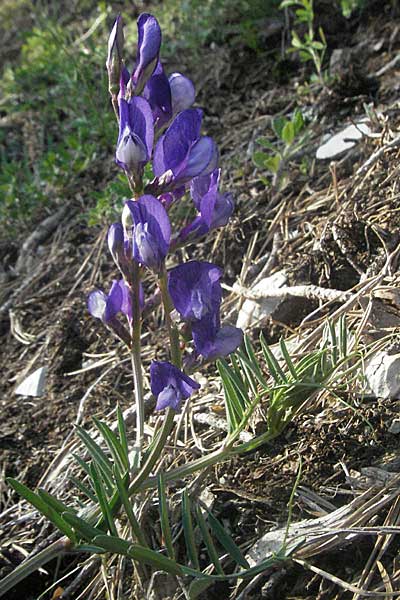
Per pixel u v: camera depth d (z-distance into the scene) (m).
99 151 0.64
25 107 0.71
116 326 0.33
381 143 0.49
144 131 0.30
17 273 0.57
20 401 0.47
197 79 0.66
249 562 0.34
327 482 0.35
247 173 0.54
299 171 0.52
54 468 0.41
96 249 0.55
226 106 0.63
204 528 0.33
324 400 0.37
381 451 0.35
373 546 0.33
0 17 0.95
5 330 0.52
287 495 0.35
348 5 0.62
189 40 0.68
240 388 0.34
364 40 0.61
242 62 0.66
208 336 0.31
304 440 0.36
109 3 0.84
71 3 0.88
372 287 0.40
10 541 0.38
